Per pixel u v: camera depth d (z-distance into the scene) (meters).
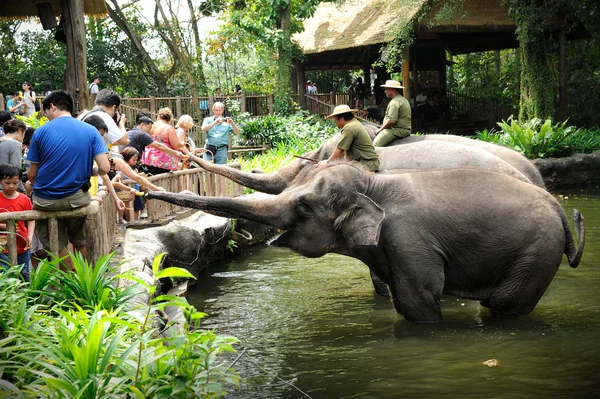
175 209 11.48
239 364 6.55
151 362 4.36
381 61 28.59
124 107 22.41
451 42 31.05
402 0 25.45
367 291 9.55
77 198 6.50
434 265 7.69
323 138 24.20
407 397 5.55
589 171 21.78
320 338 7.36
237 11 28.89
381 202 7.75
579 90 33.56
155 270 4.42
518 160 9.34
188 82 29.48
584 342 6.88
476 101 33.38
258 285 10.01
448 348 6.84
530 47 26.78
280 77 28.55
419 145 8.75
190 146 12.31
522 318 7.91
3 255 6.61
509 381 5.84
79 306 5.38
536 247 7.77
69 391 3.99
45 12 13.73
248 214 7.55
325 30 31.27
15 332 4.76
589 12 28.86
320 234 7.61
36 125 13.52
